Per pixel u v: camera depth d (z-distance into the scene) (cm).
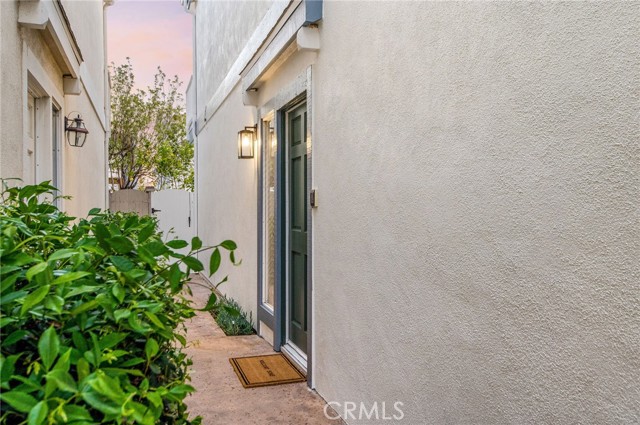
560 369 137
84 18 585
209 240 799
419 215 211
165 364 117
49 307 87
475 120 174
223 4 688
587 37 130
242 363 400
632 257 117
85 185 603
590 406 128
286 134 428
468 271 178
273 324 438
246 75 499
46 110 383
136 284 107
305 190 390
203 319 564
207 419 295
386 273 239
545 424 142
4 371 77
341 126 293
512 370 156
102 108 823
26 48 298
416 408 212
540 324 145
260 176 490
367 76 258
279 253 432
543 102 144
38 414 69
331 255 311
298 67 374
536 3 147
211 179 789
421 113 209
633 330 117
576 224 133
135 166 1520
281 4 374
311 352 346
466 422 178
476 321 173
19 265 94
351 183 279
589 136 129
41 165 382
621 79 120
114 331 101
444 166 193
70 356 84
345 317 289
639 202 116
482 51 171
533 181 148
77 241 122
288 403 320
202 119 888
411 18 216
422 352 207
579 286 132
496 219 163
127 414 76
